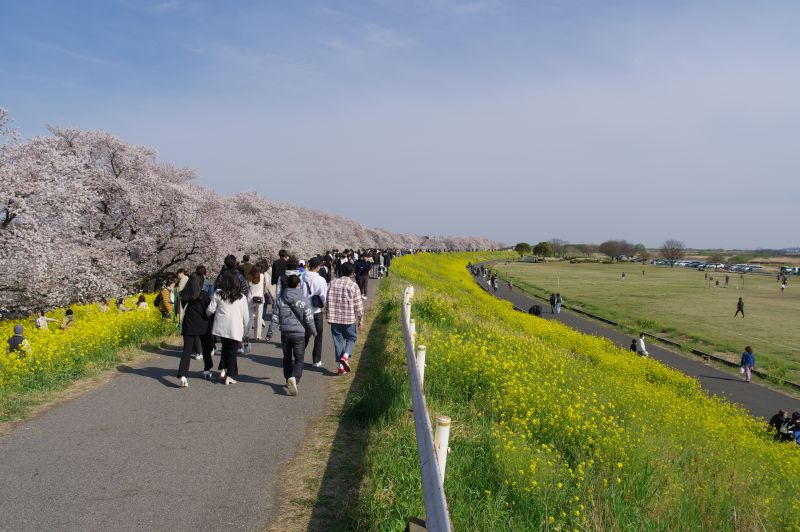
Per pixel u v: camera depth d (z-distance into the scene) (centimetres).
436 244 17625
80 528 406
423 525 383
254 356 1097
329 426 670
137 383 847
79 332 1074
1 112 1669
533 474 550
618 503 552
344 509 457
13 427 629
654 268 15562
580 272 11788
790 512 714
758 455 1093
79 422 654
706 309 5431
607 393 1191
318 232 6844
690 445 955
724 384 2575
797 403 2302
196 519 430
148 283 2962
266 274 1335
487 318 2267
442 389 855
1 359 833
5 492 459
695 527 559
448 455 571
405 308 1084
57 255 1694
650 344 3553
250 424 669
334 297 941
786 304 6038
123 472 512
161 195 2650
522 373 995
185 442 598
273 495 479
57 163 1847
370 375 921
